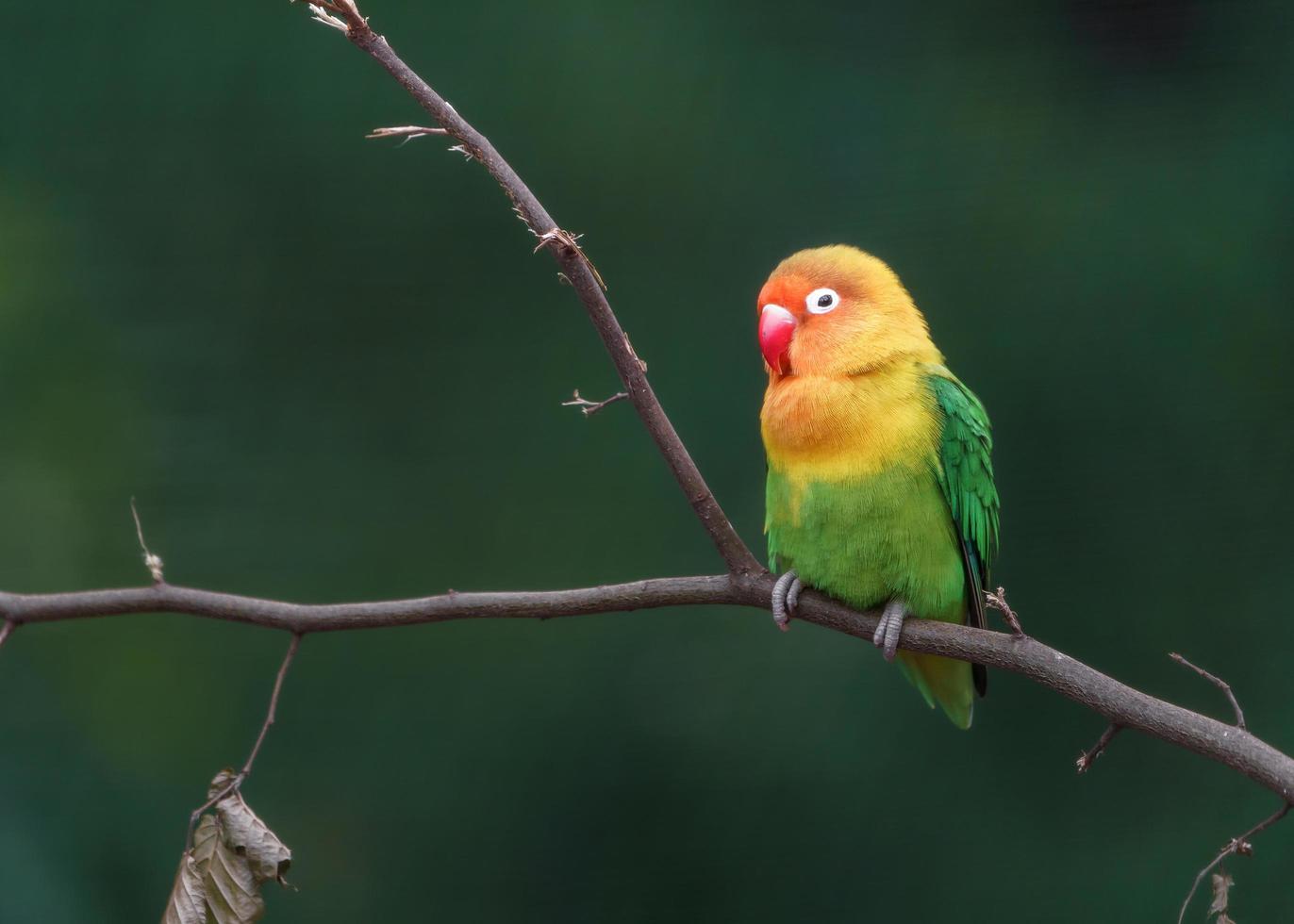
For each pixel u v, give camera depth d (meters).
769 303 6.80
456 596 5.66
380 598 11.56
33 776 10.90
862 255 6.97
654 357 11.92
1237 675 11.32
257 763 11.15
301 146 12.12
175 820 10.96
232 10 12.15
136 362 11.83
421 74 12.17
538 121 12.20
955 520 6.80
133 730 11.09
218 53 12.12
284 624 5.60
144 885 10.77
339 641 11.41
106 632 11.21
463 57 12.21
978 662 5.71
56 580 11.24
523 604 5.69
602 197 12.13
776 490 6.73
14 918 10.38
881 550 6.52
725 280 12.05
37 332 11.71
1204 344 11.84
